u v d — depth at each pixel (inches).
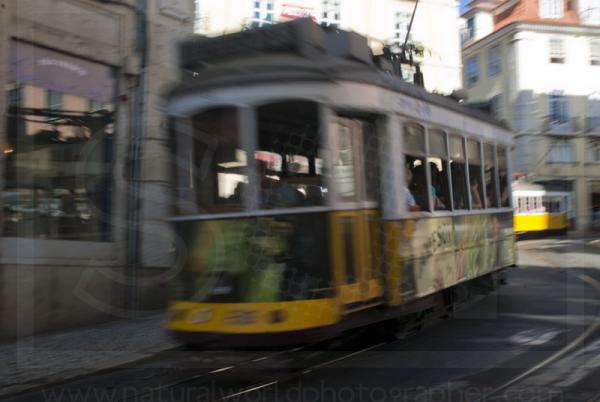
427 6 945.5
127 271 361.1
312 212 217.9
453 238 311.7
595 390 201.6
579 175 1434.5
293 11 759.7
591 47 1459.2
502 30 1459.2
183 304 225.8
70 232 339.6
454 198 320.2
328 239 217.5
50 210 330.6
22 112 319.6
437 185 300.2
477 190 355.9
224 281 218.2
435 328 310.7
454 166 322.7
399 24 912.9
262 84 222.1
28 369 246.5
